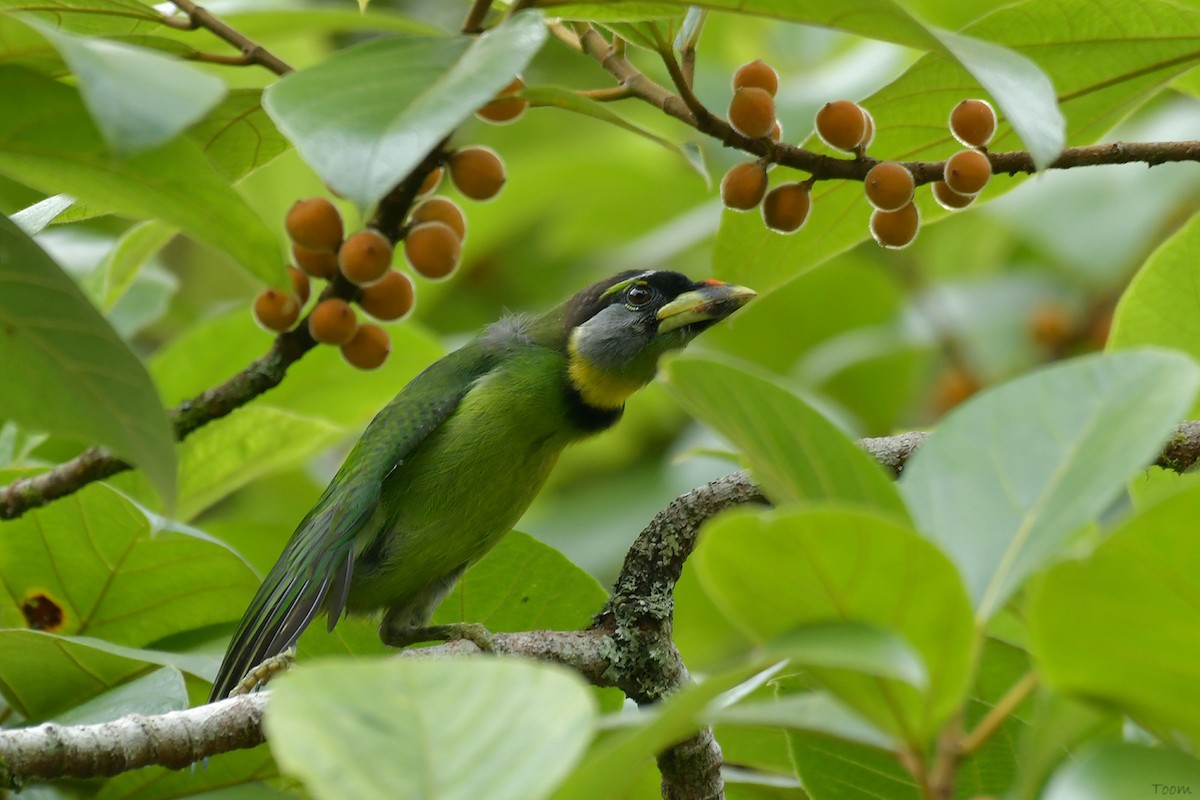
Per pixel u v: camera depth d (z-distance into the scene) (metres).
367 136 4.92
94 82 4.24
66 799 7.48
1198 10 7.32
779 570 4.26
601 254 15.76
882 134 7.94
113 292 8.95
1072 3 7.39
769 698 7.41
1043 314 13.91
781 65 15.73
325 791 3.67
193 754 5.91
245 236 5.91
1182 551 3.92
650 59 14.95
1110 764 4.34
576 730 3.74
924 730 4.45
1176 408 4.65
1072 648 4.27
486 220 15.04
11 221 5.74
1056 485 4.78
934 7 12.44
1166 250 8.05
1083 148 7.36
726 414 4.68
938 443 5.05
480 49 5.25
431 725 3.81
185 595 8.68
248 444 9.89
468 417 9.90
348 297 7.54
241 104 7.22
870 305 14.48
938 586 4.18
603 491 14.28
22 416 5.69
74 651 7.64
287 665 8.77
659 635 7.84
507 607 9.01
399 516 9.86
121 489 9.95
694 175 15.10
